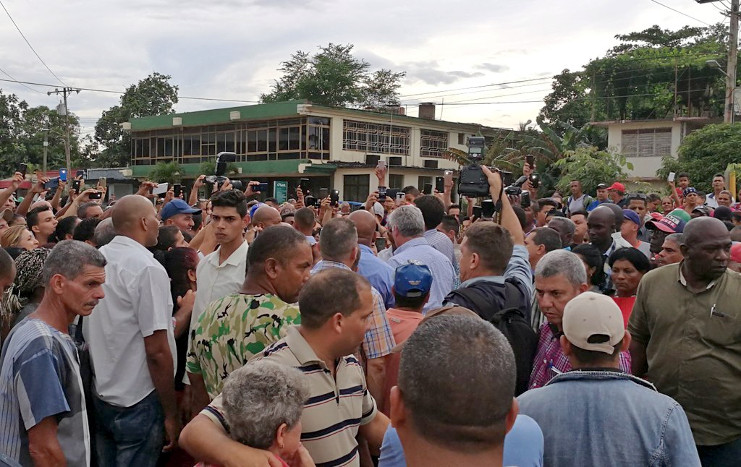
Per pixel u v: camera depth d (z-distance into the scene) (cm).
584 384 261
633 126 3297
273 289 346
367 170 3638
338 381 287
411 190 951
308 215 638
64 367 324
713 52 3606
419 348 177
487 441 170
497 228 421
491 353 175
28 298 384
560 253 365
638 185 2322
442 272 530
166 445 409
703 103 3447
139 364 396
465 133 4238
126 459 394
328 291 278
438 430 169
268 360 247
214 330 334
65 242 341
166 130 4269
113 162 5606
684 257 373
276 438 231
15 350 315
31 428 307
